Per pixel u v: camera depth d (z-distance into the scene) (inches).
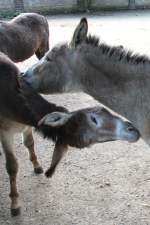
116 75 126.9
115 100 129.2
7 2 500.7
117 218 136.4
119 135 110.5
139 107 126.6
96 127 110.9
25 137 153.5
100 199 145.0
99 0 519.5
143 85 125.3
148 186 150.4
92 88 131.3
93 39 129.0
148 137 128.9
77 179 156.1
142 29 384.8
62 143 113.9
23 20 230.1
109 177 156.3
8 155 138.5
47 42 246.8
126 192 147.7
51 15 494.9
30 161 169.3
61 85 135.1
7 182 158.1
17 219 139.0
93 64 128.6
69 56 131.4
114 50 127.3
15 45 217.8
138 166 162.7
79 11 510.9
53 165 111.9
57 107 126.4
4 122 135.0
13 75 136.2
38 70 136.5
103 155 171.3
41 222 136.8
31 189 152.0
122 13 488.4
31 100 129.0
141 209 139.7
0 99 133.2
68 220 136.7
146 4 517.3
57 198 146.8
